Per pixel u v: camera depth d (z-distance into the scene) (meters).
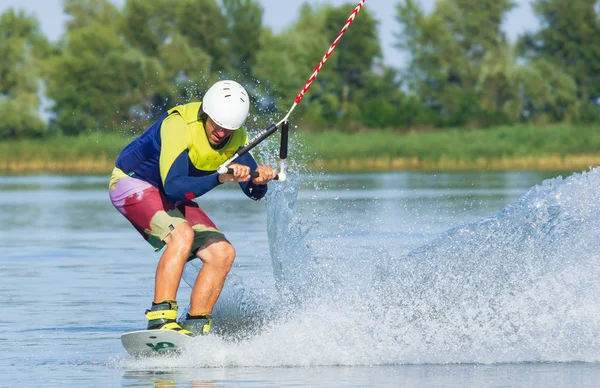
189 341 18.55
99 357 18.97
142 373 17.48
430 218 48.59
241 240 41.50
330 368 17.89
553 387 16.03
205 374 17.36
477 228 21.64
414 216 49.94
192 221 20.27
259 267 31.91
